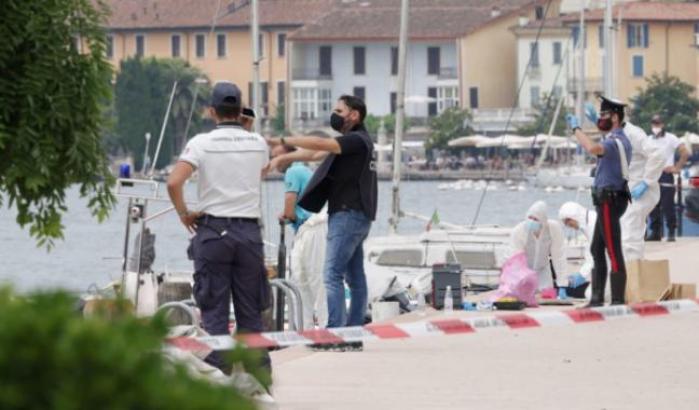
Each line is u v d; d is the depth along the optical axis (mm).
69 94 28031
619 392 32656
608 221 46875
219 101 30547
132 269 48594
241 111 31844
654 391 32750
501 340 41562
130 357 12273
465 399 31766
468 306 49719
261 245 30703
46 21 27672
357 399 31734
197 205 30688
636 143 54219
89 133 28516
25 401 12070
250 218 30531
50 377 12125
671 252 74000
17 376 12102
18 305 12469
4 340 12133
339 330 29172
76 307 13062
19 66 27922
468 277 67625
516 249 53062
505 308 49219
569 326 44375
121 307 13445
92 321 12508
